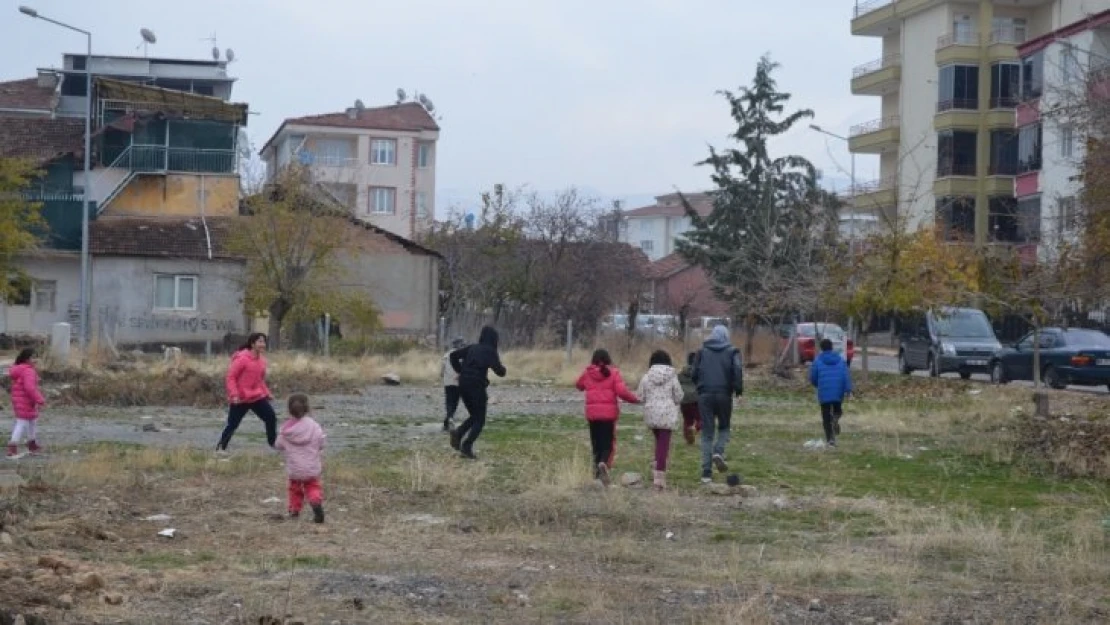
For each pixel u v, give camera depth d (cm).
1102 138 2383
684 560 1216
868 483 1797
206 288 5347
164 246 5353
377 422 2569
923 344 4353
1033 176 4850
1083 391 3759
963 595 1084
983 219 6244
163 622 923
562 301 5716
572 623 955
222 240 5453
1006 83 6297
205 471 1723
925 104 6662
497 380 3797
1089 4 6000
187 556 1170
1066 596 1073
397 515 1429
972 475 1897
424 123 9256
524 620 961
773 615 990
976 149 6344
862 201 6725
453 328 5084
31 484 1506
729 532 1375
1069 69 4009
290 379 3353
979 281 3619
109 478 1625
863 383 3684
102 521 1320
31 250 5047
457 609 992
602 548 1258
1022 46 5066
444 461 1831
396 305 5612
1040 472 1927
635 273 5956
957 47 6350
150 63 8225
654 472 1747
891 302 3659
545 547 1260
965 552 1270
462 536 1313
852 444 2284
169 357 3753
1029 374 3869
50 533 1221
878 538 1351
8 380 2948
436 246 5978
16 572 1035
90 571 1061
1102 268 2367
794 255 4506
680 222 12788
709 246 6009
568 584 1079
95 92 5916
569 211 6662
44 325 5291
